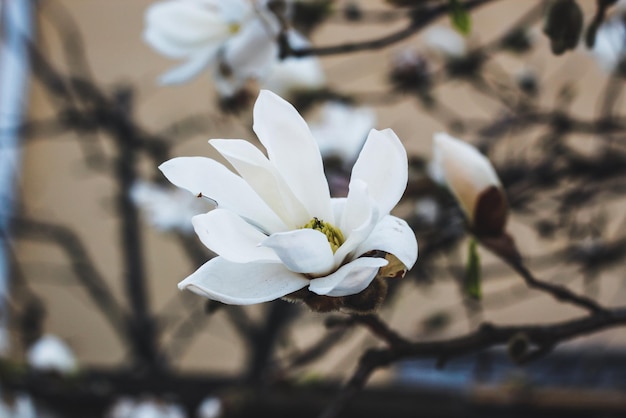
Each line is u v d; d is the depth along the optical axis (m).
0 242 2.68
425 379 2.56
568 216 2.02
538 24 2.07
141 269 2.39
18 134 2.48
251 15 1.24
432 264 2.15
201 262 2.21
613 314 1.08
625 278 2.85
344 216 0.92
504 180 1.74
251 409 1.80
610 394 1.87
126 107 2.50
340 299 0.92
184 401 2.00
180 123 2.86
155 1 3.28
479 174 1.10
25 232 2.98
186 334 2.91
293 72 1.59
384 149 0.92
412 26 1.21
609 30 1.71
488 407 1.86
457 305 2.91
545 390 1.88
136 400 2.05
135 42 3.25
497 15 2.97
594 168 1.60
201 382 2.02
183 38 1.28
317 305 0.92
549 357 2.48
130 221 2.44
